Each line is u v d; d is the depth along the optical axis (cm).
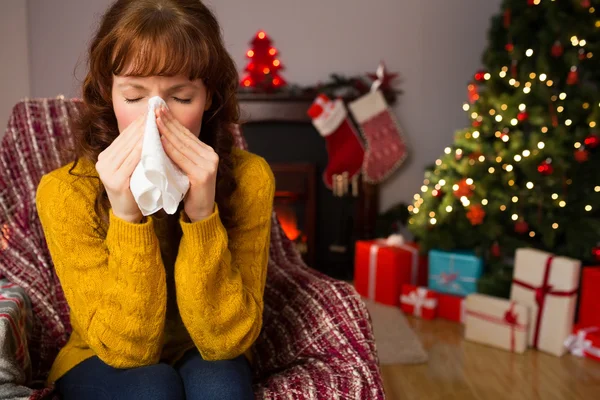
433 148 344
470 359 224
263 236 108
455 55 338
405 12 335
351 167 326
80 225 98
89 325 94
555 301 229
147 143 83
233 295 96
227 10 329
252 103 323
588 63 250
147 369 93
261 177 110
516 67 268
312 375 102
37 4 321
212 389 89
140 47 85
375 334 243
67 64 326
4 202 129
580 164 251
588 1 241
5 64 307
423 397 192
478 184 261
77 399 95
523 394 196
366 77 336
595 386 203
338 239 337
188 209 93
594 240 242
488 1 335
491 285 259
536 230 267
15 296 112
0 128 306
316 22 333
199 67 88
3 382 91
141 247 91
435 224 274
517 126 265
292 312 118
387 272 282
